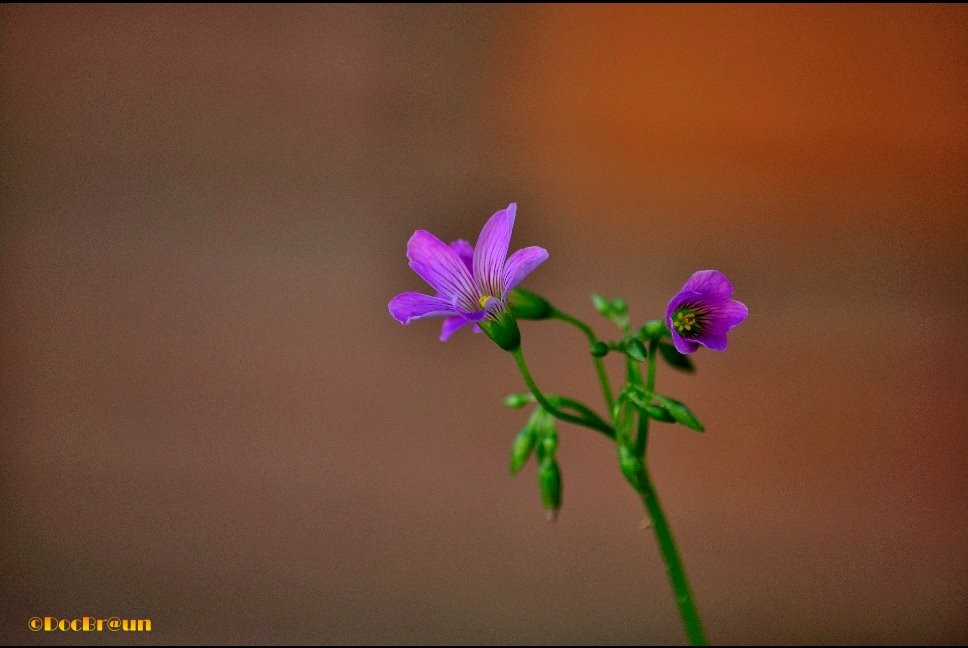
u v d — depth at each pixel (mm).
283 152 526
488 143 529
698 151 529
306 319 529
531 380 367
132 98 523
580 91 529
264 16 519
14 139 518
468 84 527
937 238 525
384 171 528
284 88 523
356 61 523
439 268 365
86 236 525
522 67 527
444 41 523
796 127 527
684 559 510
